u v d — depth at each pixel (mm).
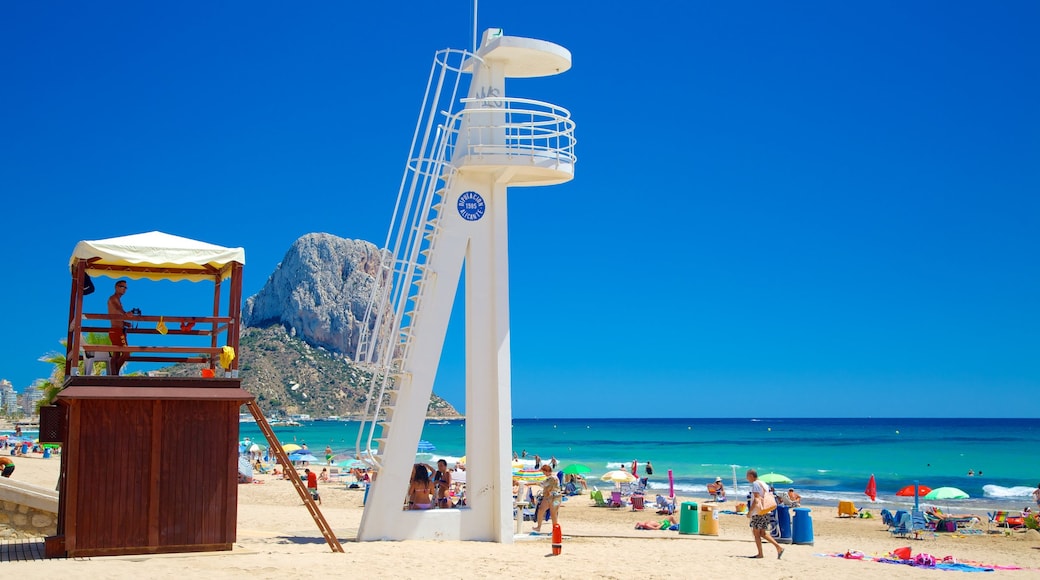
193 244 14508
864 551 20750
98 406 13062
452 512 17469
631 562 15078
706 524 21703
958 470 67438
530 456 90625
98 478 12953
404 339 19266
